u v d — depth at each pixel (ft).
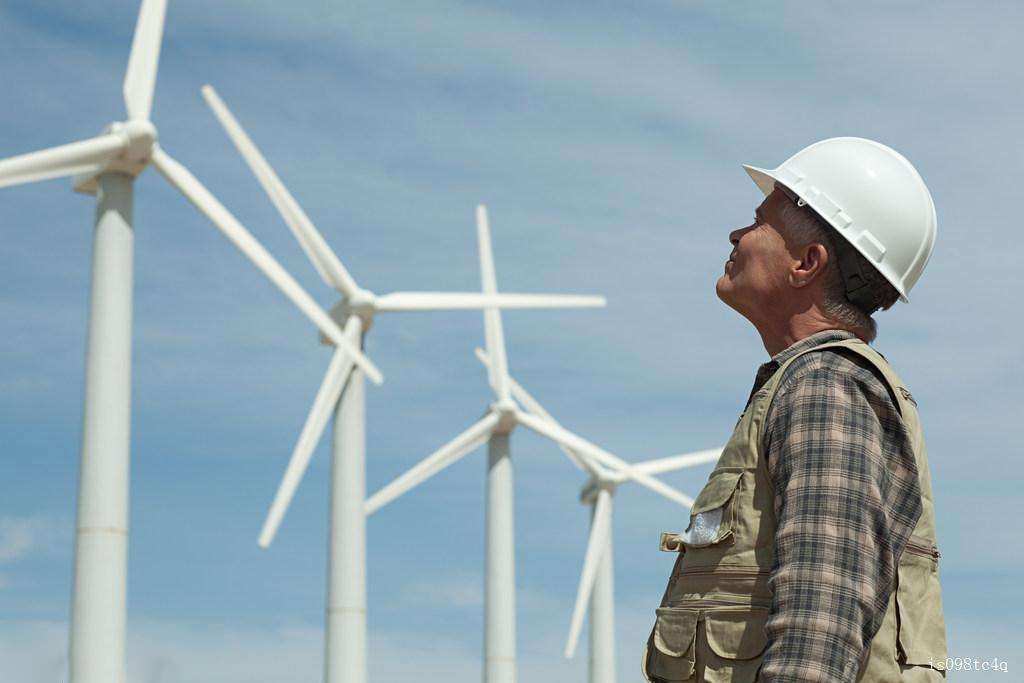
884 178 14.33
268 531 100.63
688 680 12.77
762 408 12.92
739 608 12.53
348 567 121.60
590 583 157.58
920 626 12.57
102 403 85.15
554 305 135.54
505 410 153.79
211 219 96.32
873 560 11.86
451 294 128.98
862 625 11.61
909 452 12.60
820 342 13.76
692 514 13.29
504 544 153.28
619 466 162.50
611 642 169.99
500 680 150.10
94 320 86.43
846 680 11.40
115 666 82.43
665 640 13.03
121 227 87.40
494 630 152.25
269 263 101.09
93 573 83.46
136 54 91.56
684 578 13.23
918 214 14.32
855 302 14.34
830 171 14.48
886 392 12.67
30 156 86.48
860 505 11.91
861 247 14.06
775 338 14.64
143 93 90.84
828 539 11.78
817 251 14.20
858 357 12.92
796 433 12.38
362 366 110.93
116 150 87.40
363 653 119.96
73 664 82.02
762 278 14.53
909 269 14.33
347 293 122.21
